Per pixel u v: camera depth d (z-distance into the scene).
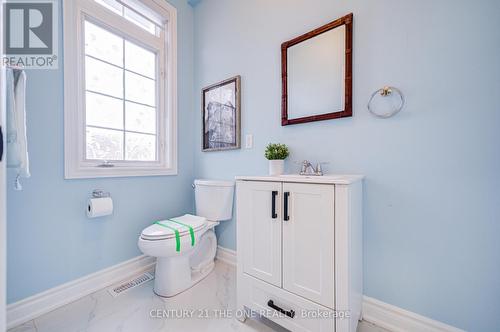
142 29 1.76
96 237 1.47
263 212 1.09
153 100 1.90
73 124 1.36
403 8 1.07
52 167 1.28
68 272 1.34
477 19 0.92
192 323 1.16
